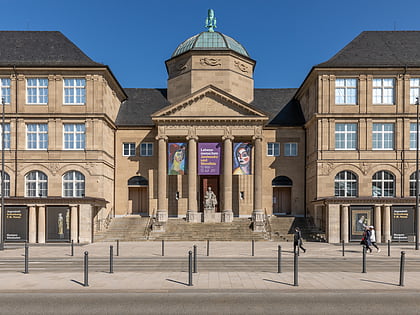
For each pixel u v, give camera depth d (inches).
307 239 1493.6
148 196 1828.2
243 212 1822.1
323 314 469.1
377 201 1413.6
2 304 505.4
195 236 1503.4
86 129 1600.6
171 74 2009.1
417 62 1584.6
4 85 1608.0
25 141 1601.9
